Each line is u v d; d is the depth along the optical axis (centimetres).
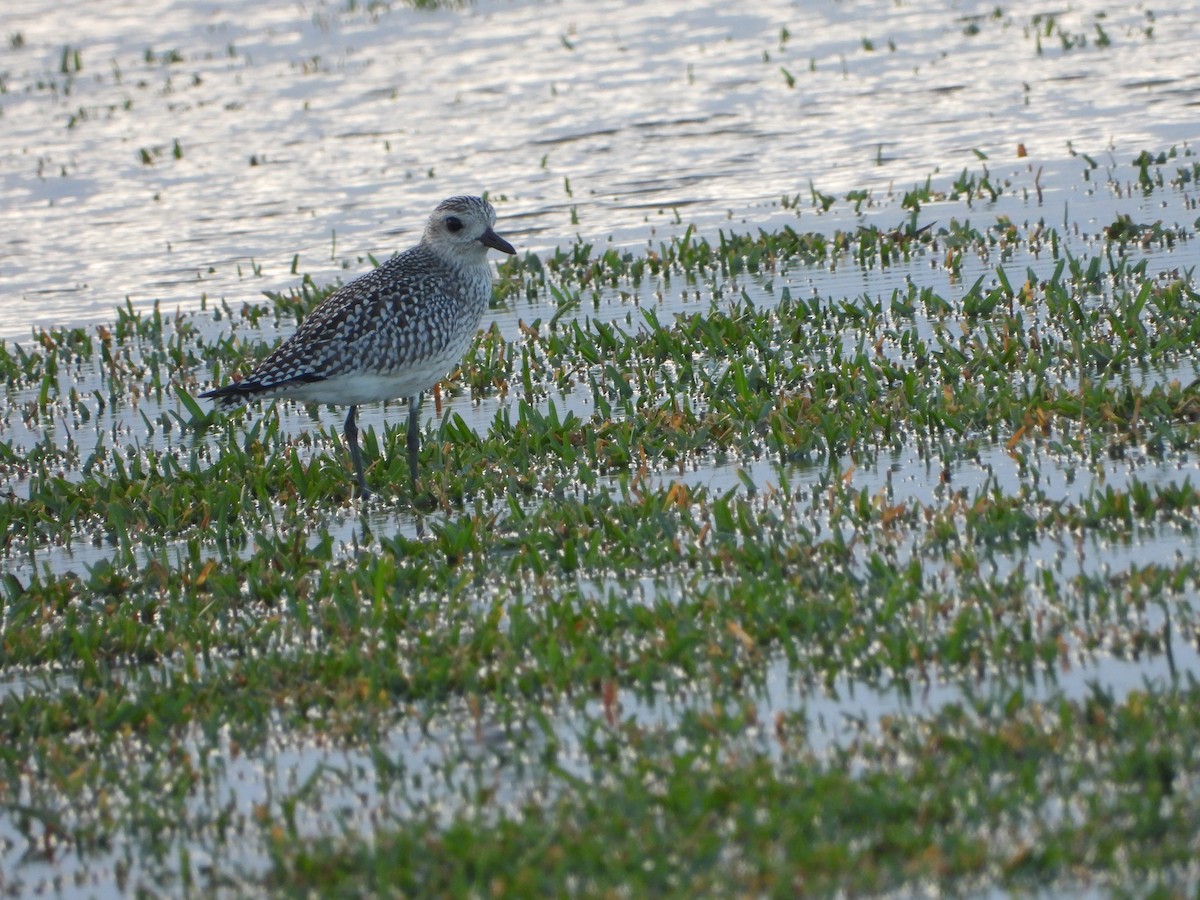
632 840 808
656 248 2141
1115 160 2309
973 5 3569
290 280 2156
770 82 3048
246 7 4234
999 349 1549
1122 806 803
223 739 980
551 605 1080
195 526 1342
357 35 3797
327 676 1024
